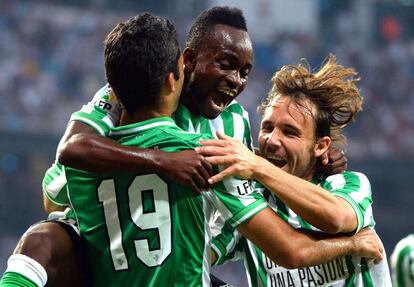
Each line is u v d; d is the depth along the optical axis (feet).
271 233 14.55
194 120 17.47
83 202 14.62
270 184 14.96
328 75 17.39
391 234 113.19
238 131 18.44
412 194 113.09
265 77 111.75
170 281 14.11
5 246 103.65
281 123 17.03
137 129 14.47
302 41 116.88
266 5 116.57
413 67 118.11
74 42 110.01
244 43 16.85
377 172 112.37
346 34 119.24
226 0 115.96
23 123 105.09
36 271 14.24
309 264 14.99
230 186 14.46
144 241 14.14
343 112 17.66
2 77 105.60
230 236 16.97
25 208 106.42
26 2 110.63
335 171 17.57
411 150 112.37
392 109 114.21
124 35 14.25
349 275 16.87
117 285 14.32
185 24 115.55
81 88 108.06
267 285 16.88
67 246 14.69
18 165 106.32
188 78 17.03
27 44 108.17
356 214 15.98
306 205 15.19
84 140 14.30
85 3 113.70
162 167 13.94
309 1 118.01
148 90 14.26
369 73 116.37
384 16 120.47
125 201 14.26
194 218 14.23
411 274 18.61
